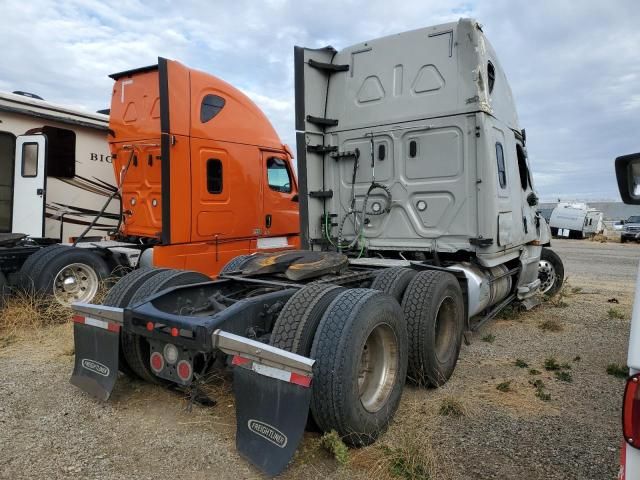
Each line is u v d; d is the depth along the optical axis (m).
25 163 7.62
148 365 3.82
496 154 5.55
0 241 6.38
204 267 7.65
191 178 7.37
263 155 8.69
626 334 6.17
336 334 3.01
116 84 7.78
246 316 3.29
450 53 5.38
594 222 36.66
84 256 6.55
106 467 2.91
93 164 8.91
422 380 4.16
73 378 3.78
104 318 3.63
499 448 3.22
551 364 4.83
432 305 4.11
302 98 5.85
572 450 3.20
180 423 3.45
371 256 6.01
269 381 2.78
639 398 1.61
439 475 2.88
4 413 3.58
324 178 6.20
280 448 2.70
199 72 7.58
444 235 5.48
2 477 2.78
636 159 2.07
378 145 5.83
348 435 3.05
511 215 5.97
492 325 6.61
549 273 8.34
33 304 5.98
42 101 8.09
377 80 5.84
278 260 4.45
